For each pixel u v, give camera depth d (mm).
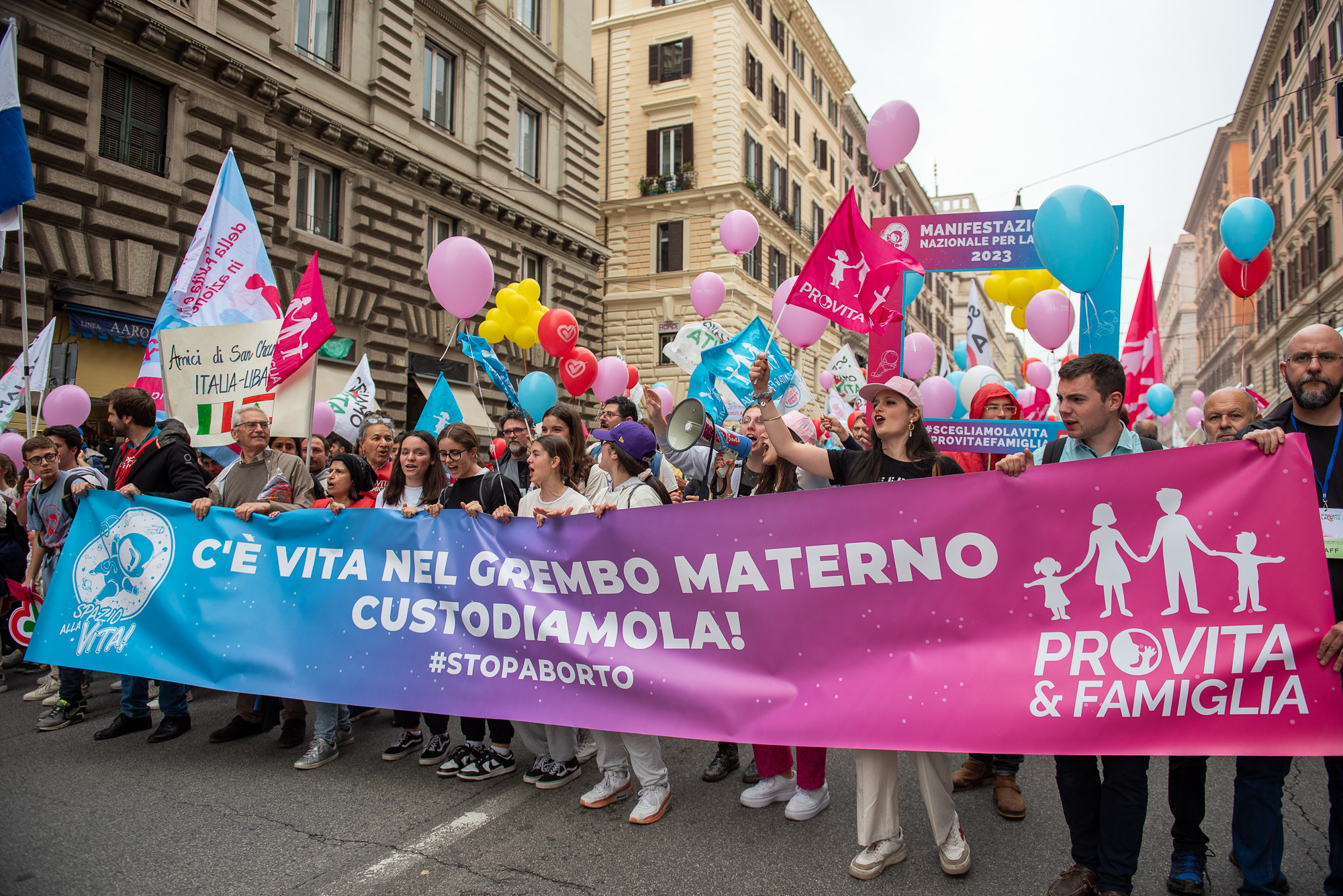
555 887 2783
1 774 3875
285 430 5062
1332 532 2705
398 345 14617
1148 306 6680
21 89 9344
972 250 5133
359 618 3891
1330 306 26406
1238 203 6203
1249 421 3861
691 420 4016
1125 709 2621
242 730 4492
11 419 8617
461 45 16266
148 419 4801
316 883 2801
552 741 3744
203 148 11336
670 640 3316
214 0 11500
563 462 3781
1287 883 2684
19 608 5320
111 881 2797
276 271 12398
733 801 3625
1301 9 29078
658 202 24109
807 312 6082
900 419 3152
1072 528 2775
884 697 2908
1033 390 9703
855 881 2832
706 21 24156
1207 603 2613
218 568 4164
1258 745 2510
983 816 3465
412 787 3746
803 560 3107
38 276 9547
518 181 17797
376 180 14156
